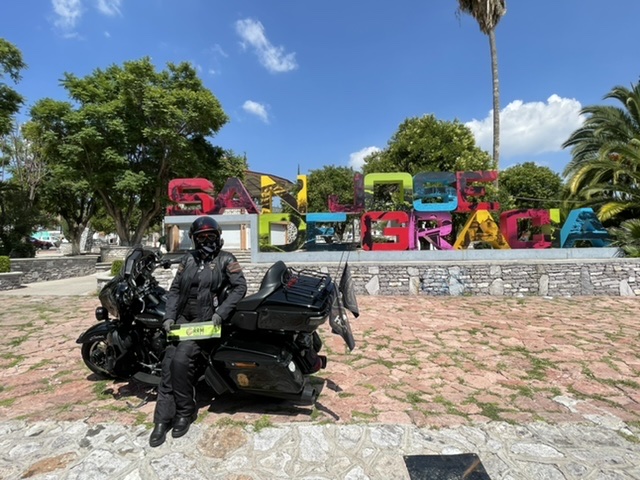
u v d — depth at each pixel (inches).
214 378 117.3
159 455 101.3
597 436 112.4
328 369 167.6
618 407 131.9
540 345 203.0
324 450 103.7
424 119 763.4
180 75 858.8
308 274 137.5
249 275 387.5
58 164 746.8
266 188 480.4
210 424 116.2
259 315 113.4
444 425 117.8
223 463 97.9
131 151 804.6
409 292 367.2
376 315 276.1
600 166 525.7
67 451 103.7
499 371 165.9
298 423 117.5
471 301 332.8
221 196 464.4
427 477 92.7
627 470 96.2
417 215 418.3
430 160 715.4
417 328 238.5
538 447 106.2
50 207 1025.5
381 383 151.9
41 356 185.8
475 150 737.6
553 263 363.3
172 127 794.8
